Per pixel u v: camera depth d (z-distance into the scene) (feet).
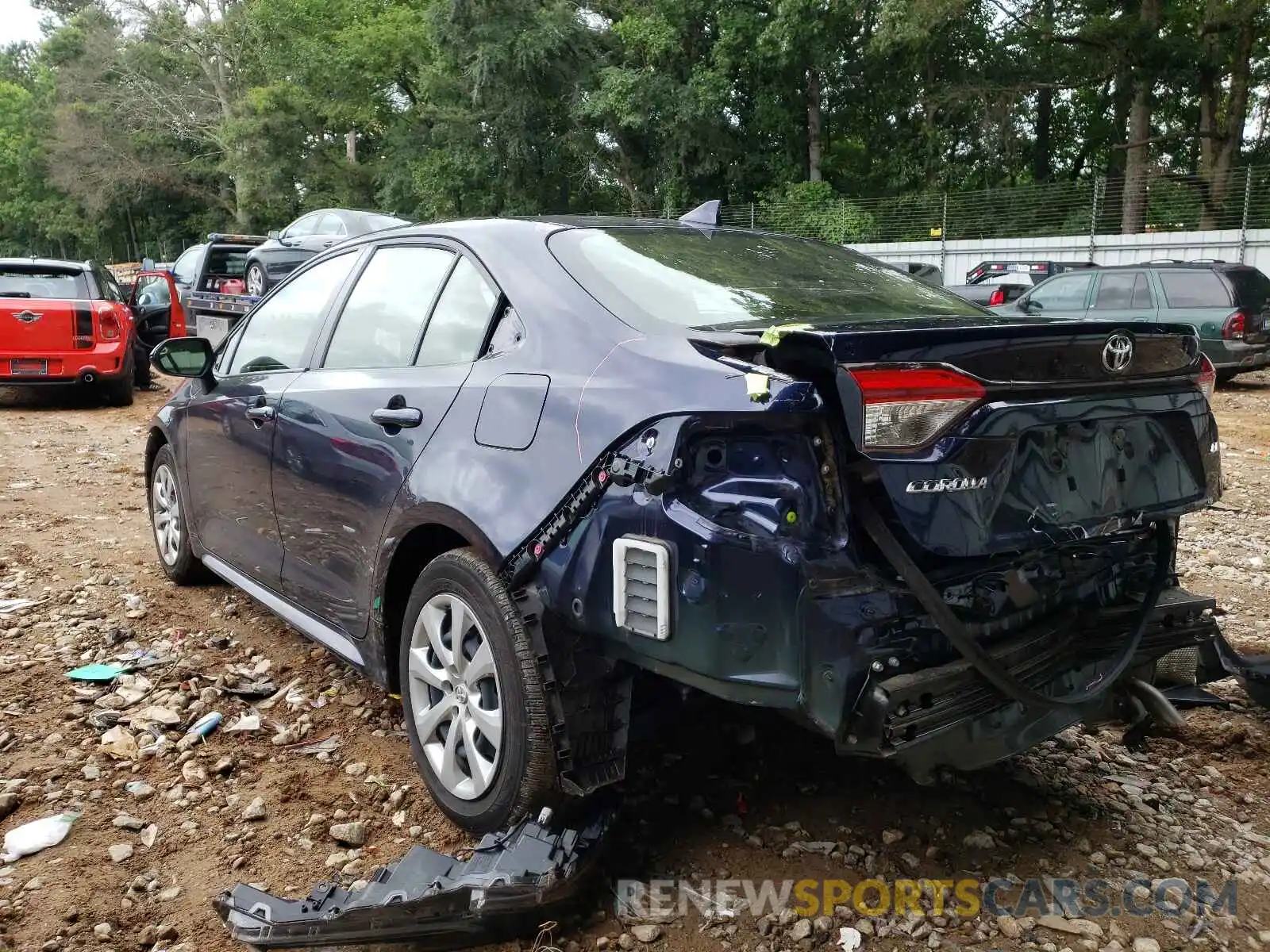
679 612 7.55
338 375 11.76
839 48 87.76
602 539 8.06
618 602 7.89
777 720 11.47
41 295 37.24
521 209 98.89
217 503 14.43
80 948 7.90
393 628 10.64
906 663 7.72
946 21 79.92
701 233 11.51
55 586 16.81
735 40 86.84
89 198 164.86
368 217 43.09
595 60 95.09
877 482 7.62
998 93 90.53
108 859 9.09
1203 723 12.14
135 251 201.36
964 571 8.16
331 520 11.38
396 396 10.47
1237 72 87.71
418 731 9.83
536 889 7.82
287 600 12.92
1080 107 112.16
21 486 24.91
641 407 7.97
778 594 7.44
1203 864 9.23
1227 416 40.09
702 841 9.39
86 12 169.17
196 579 16.67
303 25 126.62
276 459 12.46
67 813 9.78
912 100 94.68
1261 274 48.01
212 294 41.04
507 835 8.36
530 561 8.49
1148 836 9.67
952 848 9.37
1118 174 108.47
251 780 10.56
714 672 7.51
